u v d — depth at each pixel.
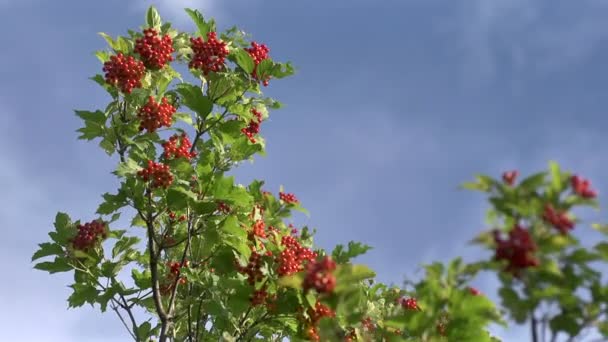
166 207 2.40
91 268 2.43
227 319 2.38
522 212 1.89
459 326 1.97
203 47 2.39
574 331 1.90
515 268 1.89
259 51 2.45
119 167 2.29
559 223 1.87
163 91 2.40
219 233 2.38
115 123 2.38
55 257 2.41
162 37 2.41
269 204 2.47
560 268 1.90
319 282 1.97
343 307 1.98
